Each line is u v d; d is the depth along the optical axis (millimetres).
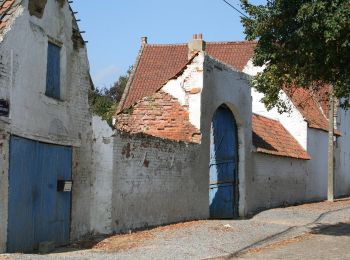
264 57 13742
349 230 16922
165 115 18516
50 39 11727
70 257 10281
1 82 9844
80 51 13078
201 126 18172
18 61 10406
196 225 16141
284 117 29672
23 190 10664
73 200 12727
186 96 18328
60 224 12188
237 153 21422
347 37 11984
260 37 13664
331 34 11672
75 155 12859
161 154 15852
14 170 10336
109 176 13477
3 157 9914
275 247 13336
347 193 39438
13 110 10219
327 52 12539
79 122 12984
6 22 10203
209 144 18844
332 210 24000
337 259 11555
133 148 14445
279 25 13266
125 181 14070
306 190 29562
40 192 11352
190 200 17578
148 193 15141
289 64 13570
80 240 12758
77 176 12906
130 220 14297
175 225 15922
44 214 11508
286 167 26703
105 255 10875
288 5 13016
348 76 13234
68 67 12523
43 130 11375
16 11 10430
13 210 10305
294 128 29562
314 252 12539
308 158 29250
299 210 23438
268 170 24328
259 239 14570
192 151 17656
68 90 12508
